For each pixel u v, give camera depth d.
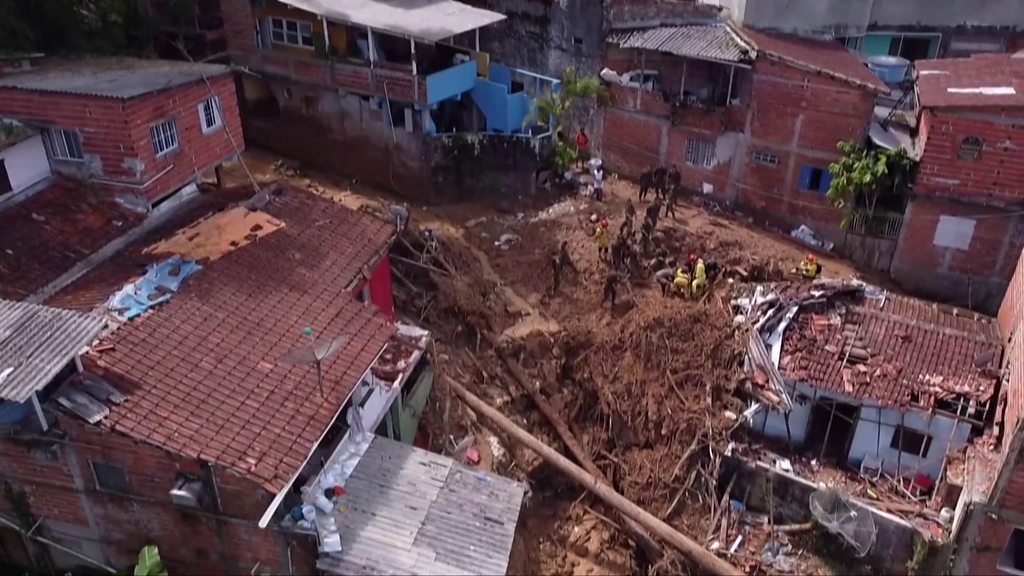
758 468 24.23
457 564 17.41
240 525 17.08
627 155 39.72
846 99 33.28
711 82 37.62
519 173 36.72
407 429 22.58
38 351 15.95
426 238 31.83
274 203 25.61
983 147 30.03
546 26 40.50
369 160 36.69
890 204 33.47
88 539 18.48
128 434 16.16
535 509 24.94
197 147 25.48
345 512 18.12
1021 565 21.09
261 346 19.55
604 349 28.73
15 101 22.73
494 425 25.64
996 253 31.95
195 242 22.78
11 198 22.48
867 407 23.94
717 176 37.69
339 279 22.95
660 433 26.53
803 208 36.19
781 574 22.52
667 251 33.06
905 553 22.30
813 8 37.22
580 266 32.12
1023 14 39.56
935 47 41.22
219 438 16.73
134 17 31.94
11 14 25.70
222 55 37.28
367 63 34.50
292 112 37.56
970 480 21.16
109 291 20.14
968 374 24.08
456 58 36.81
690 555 22.45
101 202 23.53
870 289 28.34
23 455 17.19
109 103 22.03
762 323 26.67
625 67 38.69
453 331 28.83
